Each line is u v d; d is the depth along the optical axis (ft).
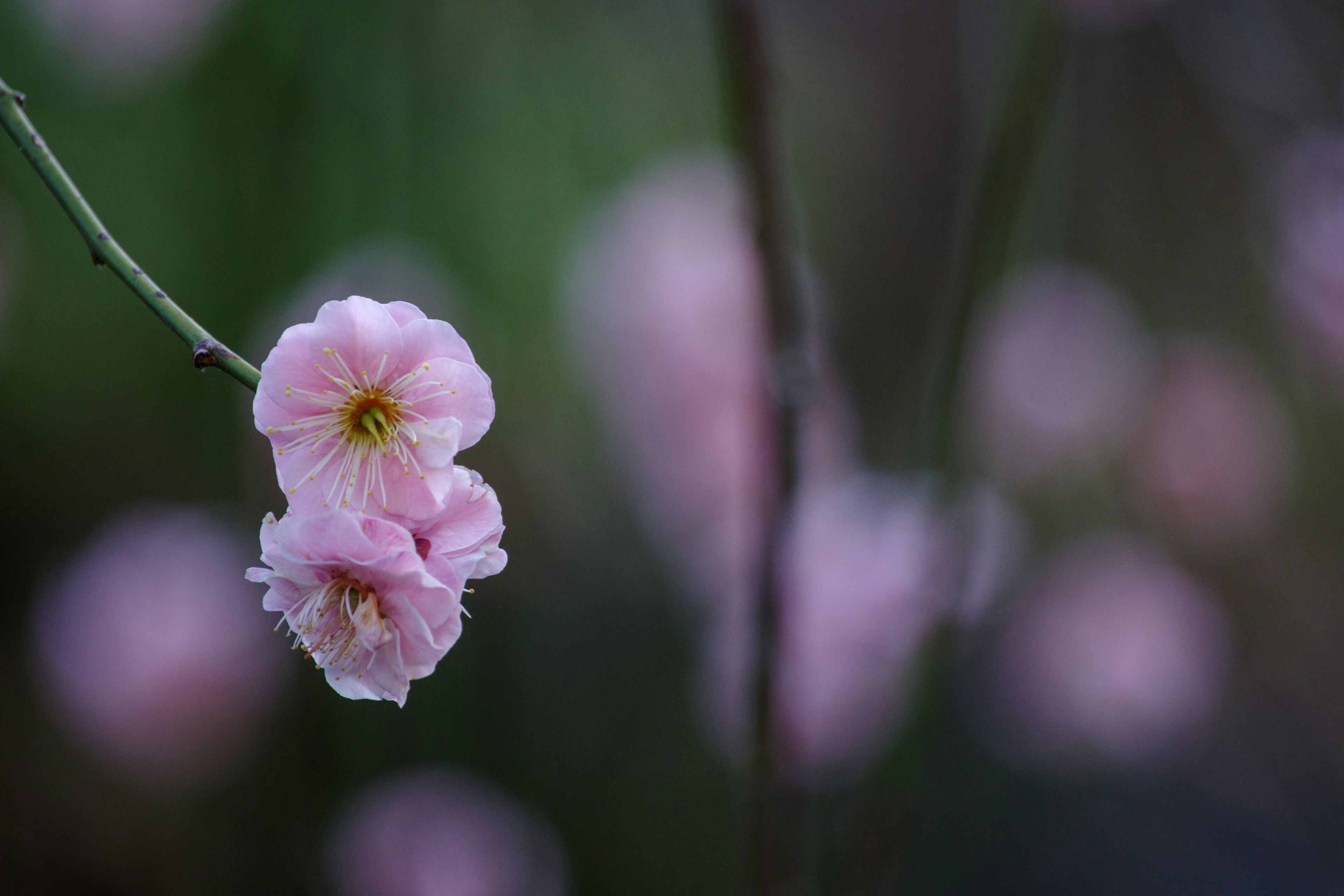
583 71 3.30
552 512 3.39
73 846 3.14
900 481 3.02
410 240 3.09
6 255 3.07
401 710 3.13
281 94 3.11
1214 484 3.81
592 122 3.28
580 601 3.49
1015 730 3.79
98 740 3.01
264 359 3.03
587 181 3.26
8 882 3.07
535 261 3.19
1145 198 3.78
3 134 3.11
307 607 2.00
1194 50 3.55
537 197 3.21
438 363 2.02
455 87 3.16
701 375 3.07
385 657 2.00
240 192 3.11
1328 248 3.76
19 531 3.19
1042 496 3.80
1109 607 3.62
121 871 3.12
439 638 2.00
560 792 3.35
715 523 3.09
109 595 2.97
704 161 3.28
